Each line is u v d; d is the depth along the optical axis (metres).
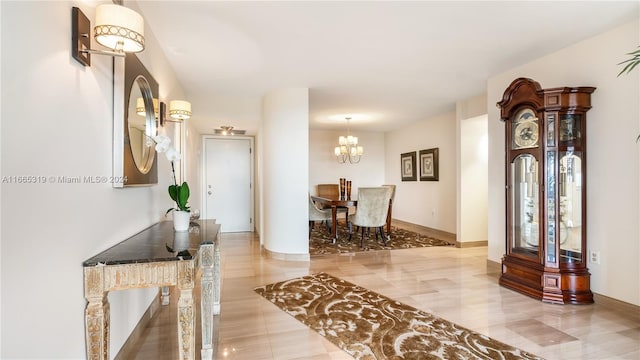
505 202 3.51
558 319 2.50
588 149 2.85
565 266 2.86
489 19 2.46
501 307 2.74
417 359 1.94
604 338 2.20
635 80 2.52
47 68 1.22
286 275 3.65
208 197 6.54
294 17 2.40
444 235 6.15
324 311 2.65
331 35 2.72
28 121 1.11
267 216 4.58
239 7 2.25
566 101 2.80
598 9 2.32
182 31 2.61
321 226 7.20
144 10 2.27
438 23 2.51
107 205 1.70
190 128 4.97
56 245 1.26
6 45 1.01
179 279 1.51
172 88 3.48
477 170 5.16
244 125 5.67
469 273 3.74
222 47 2.94
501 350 2.05
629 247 2.57
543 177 2.91
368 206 5.22
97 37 1.47
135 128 2.01
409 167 7.29
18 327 1.07
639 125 2.50
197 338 2.22
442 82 4.08
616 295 2.65
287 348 2.07
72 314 1.36
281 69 3.55
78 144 1.43
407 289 3.19
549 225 2.89
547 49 3.05
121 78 1.79
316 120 6.73
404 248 5.06
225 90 4.39
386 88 4.35
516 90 3.18
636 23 2.50
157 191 2.72
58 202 1.28
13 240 1.05
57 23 1.28
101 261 1.46
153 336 2.23
